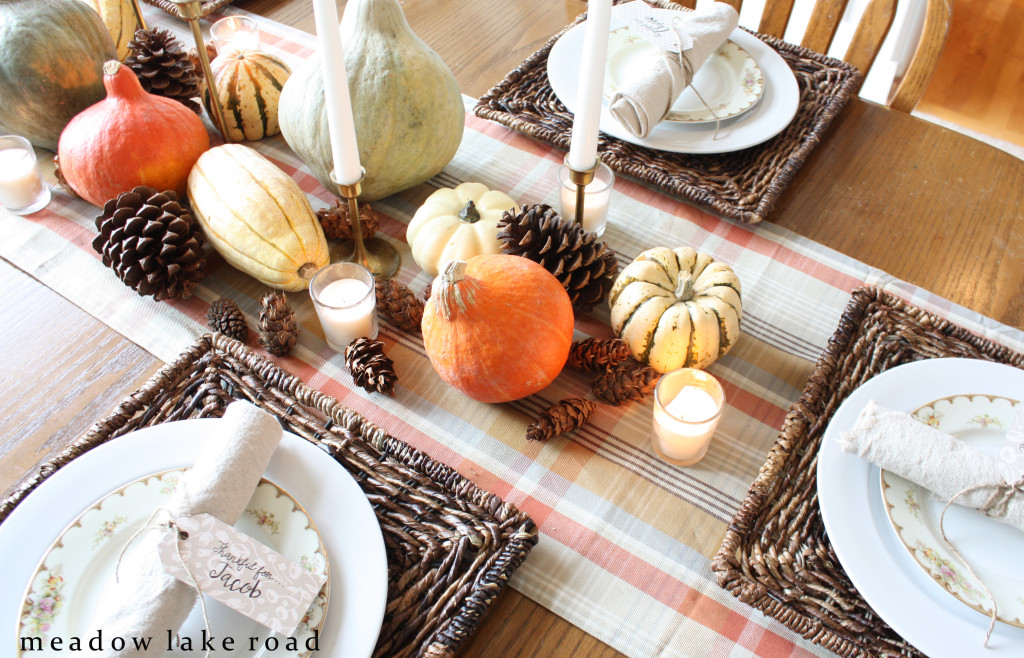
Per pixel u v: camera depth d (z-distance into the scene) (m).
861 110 1.07
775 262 0.89
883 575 0.58
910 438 0.60
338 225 0.89
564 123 1.03
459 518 0.63
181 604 0.51
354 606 0.55
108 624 0.49
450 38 1.22
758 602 0.58
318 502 0.61
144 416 0.70
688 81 0.96
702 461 0.72
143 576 0.51
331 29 0.65
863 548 0.59
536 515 0.67
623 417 0.75
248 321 0.83
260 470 0.59
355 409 0.75
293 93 0.88
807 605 0.59
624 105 0.93
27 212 0.94
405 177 0.92
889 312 0.79
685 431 0.66
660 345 0.74
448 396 0.77
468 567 0.61
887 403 0.68
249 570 0.53
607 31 0.65
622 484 0.70
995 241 0.91
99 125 0.85
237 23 1.12
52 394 0.75
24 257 0.88
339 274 0.79
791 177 0.94
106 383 0.76
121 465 0.62
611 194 0.98
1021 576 0.56
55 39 0.94
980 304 0.84
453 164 1.02
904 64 2.22
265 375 0.73
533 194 0.98
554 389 0.78
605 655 0.59
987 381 0.70
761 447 0.73
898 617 0.55
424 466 0.66
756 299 0.85
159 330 0.81
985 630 0.55
